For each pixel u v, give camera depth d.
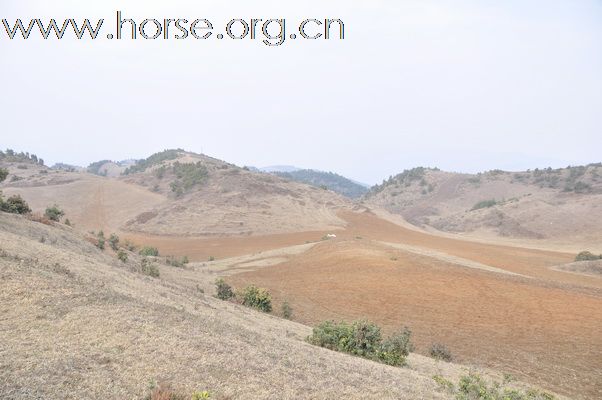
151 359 10.30
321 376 11.65
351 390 10.92
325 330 19.88
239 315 21.89
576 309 35.94
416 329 30.23
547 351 25.27
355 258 60.88
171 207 135.88
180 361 10.48
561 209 158.88
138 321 12.61
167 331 12.34
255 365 11.20
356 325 19.69
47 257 20.56
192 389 9.14
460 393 12.83
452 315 34.22
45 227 35.16
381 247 71.69
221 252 93.19
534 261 84.62
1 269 14.48
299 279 50.66
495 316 33.84
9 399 7.55
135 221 124.50
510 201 193.25
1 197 40.12
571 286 45.84
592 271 68.50
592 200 161.25
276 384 10.26
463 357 23.92
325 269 56.69
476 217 181.25
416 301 38.81
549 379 20.47
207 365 10.54
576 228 139.62
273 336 16.98
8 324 10.87
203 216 128.50
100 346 10.52
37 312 11.85
